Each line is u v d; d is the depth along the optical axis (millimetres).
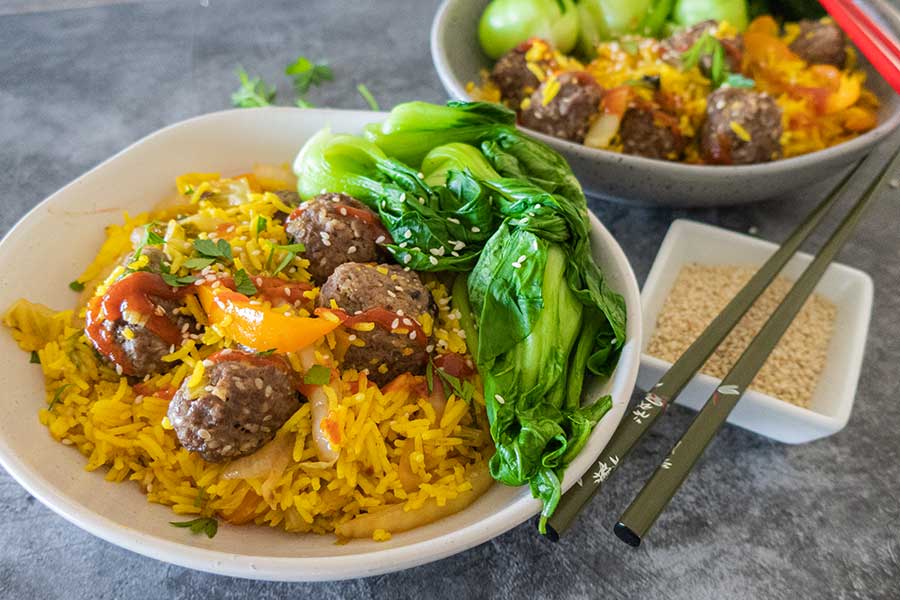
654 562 377
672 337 443
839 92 521
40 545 372
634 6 570
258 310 355
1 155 515
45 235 390
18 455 336
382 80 585
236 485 351
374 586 368
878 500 400
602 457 353
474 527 326
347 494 353
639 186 474
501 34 556
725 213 514
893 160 467
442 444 363
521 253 369
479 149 424
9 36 605
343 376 364
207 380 344
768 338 397
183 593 363
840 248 432
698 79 521
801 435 406
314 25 632
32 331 372
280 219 407
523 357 365
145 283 363
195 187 428
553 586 370
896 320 469
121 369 365
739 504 396
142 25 622
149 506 349
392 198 397
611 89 504
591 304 379
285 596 365
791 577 375
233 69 588
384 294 367
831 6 498
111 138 532
